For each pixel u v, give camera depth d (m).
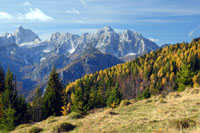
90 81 151.75
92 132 16.14
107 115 22.38
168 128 12.10
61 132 18.67
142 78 150.62
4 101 40.88
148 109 22.77
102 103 64.31
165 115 17.03
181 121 12.63
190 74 51.50
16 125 39.62
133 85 128.12
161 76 128.88
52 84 51.16
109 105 64.25
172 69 131.75
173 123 12.80
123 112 23.83
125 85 129.75
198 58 126.56
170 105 21.95
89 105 51.56
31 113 48.25
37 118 47.44
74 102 52.41
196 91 29.56
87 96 53.31
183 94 31.55
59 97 50.94
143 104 27.48
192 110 17.23
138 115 19.84
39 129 21.86
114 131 14.95
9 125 38.03
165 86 101.69
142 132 13.19
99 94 65.50
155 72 146.38
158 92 82.62
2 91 46.72
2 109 40.56
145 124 15.00
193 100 22.62
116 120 18.75
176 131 11.20
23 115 42.88
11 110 39.19
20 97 44.09
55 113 47.06
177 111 17.86
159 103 25.14
